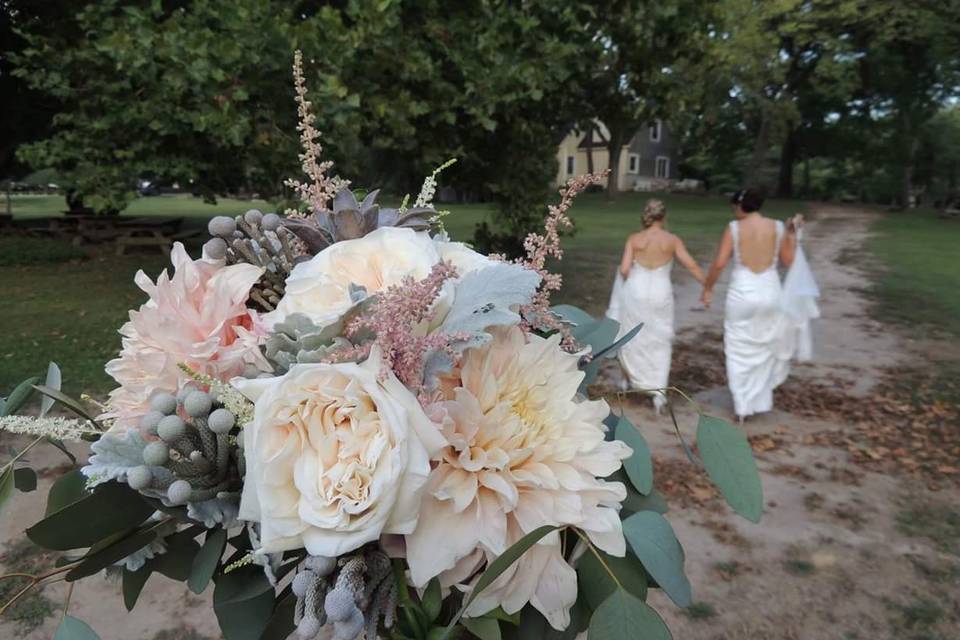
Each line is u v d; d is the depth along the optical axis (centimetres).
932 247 1877
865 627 328
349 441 73
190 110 641
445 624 94
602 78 880
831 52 2472
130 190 748
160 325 87
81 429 88
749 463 105
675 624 328
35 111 1355
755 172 3566
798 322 580
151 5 612
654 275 579
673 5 772
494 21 705
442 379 88
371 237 90
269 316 90
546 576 88
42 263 1296
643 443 111
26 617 316
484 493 84
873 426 566
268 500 72
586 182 103
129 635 310
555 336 95
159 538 96
